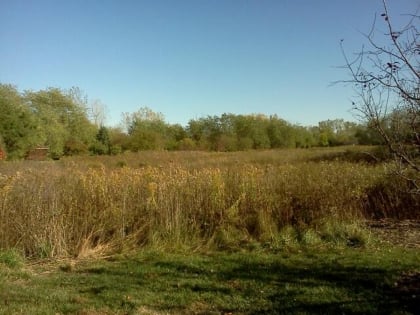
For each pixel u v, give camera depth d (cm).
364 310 434
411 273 547
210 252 718
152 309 455
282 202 838
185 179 848
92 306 463
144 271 607
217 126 4806
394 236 770
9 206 707
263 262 641
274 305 458
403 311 427
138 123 5019
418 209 886
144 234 778
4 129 2881
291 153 2652
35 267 646
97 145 4278
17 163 1579
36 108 4472
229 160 2095
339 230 766
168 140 4441
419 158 371
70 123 4856
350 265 606
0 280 559
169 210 799
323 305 454
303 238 751
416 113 340
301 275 568
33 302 477
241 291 507
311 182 866
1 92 3031
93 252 713
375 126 360
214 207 816
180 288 523
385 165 528
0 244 687
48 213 723
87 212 756
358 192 884
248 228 803
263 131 4603
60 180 795
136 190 817
